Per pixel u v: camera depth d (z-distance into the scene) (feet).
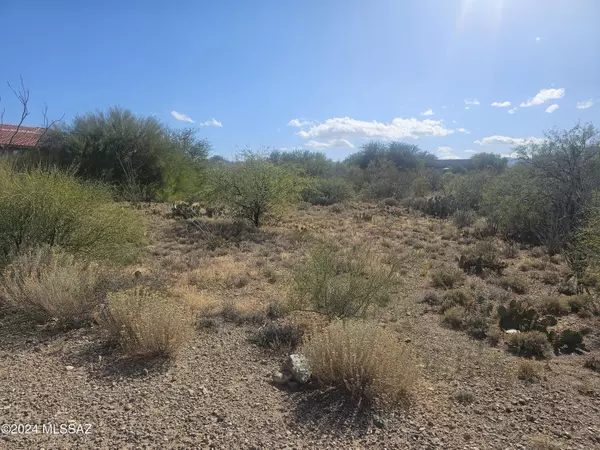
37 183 25.18
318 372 14.20
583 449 11.09
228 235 45.88
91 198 27.37
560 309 24.07
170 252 37.04
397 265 23.52
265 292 25.76
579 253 29.14
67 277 20.11
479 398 13.91
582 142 45.47
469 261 34.40
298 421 12.09
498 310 21.31
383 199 92.07
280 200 53.83
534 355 18.16
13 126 82.38
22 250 23.11
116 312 17.20
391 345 14.56
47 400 12.75
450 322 21.85
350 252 27.66
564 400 13.85
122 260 27.89
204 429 11.50
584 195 42.39
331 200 90.38
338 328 15.30
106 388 13.64
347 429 11.75
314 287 20.49
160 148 81.51
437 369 16.25
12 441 10.61
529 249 43.93
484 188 65.21
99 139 78.64
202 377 14.75
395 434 11.60
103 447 10.52
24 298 19.44
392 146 150.00
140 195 76.43
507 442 11.32
